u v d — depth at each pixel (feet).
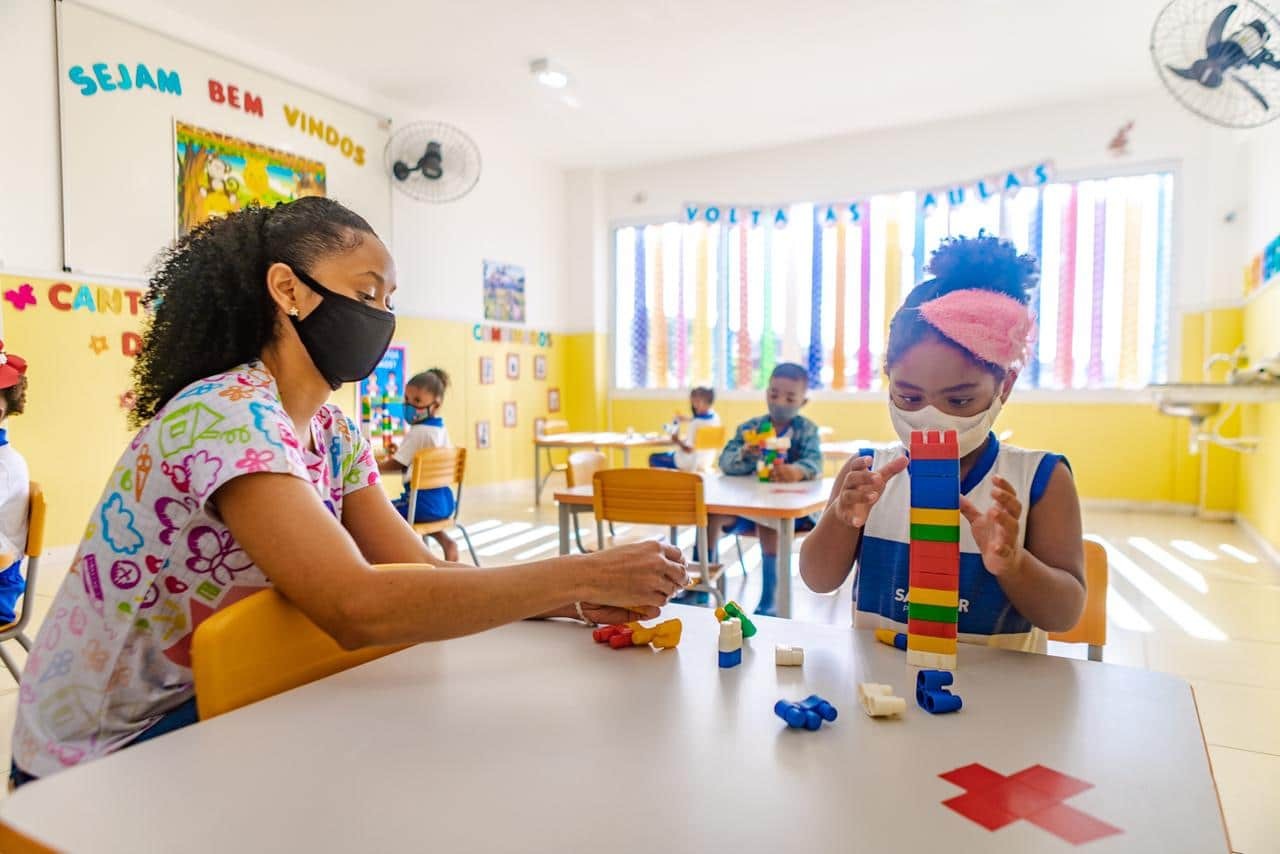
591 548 11.03
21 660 8.19
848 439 21.97
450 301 20.52
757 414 23.15
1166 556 13.71
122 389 13.24
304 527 2.40
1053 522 3.27
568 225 25.04
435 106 19.07
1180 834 1.61
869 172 21.47
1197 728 2.13
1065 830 1.62
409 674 2.55
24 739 2.57
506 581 2.52
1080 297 19.27
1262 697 7.33
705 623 3.09
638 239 24.72
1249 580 11.93
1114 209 18.90
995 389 2.87
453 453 12.35
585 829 1.64
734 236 23.31
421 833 1.63
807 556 3.74
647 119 20.15
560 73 16.80
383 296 3.14
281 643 2.56
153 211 13.70
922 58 16.46
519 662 2.65
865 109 19.52
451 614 2.41
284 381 3.06
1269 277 14.53
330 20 14.48
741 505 7.83
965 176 20.31
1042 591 2.94
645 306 24.73
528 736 2.08
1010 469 3.38
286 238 2.94
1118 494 19.16
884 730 2.12
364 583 2.36
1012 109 19.61
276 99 15.85
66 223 12.51
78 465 12.71
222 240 2.97
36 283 12.17
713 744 2.03
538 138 21.66
